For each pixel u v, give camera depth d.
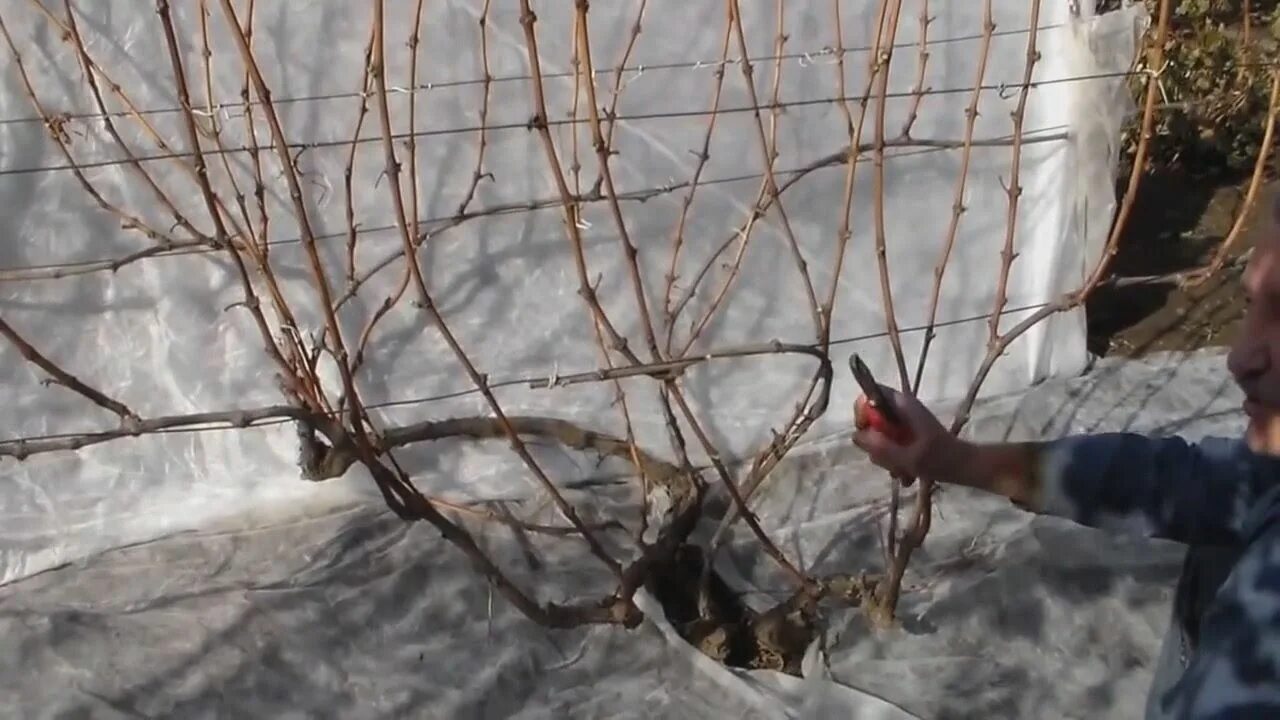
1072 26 2.85
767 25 2.73
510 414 2.93
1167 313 3.43
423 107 2.68
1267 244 1.23
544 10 2.65
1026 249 3.03
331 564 2.65
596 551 2.28
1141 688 2.36
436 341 2.84
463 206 2.70
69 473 2.76
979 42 2.82
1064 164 2.95
